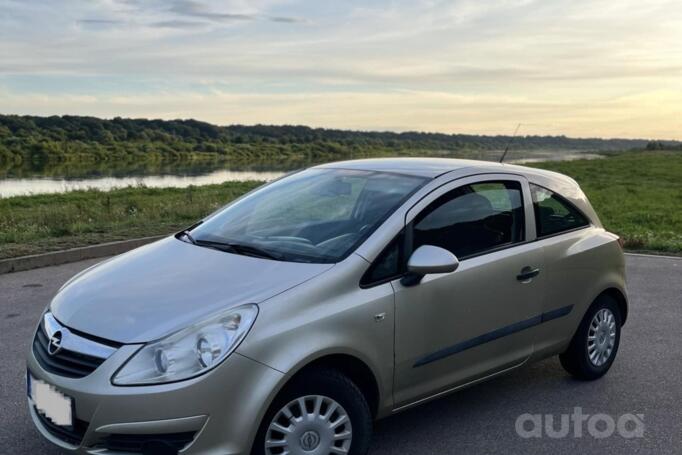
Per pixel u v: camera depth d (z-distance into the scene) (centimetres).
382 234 356
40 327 339
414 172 419
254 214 425
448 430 404
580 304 463
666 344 588
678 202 2648
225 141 16312
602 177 4575
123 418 279
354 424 328
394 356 347
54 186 5122
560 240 450
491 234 411
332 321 319
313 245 361
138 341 289
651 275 897
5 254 869
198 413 284
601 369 496
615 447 388
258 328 299
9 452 361
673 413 439
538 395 464
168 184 5272
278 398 305
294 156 14525
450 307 373
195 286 325
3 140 12644
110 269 370
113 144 14388
